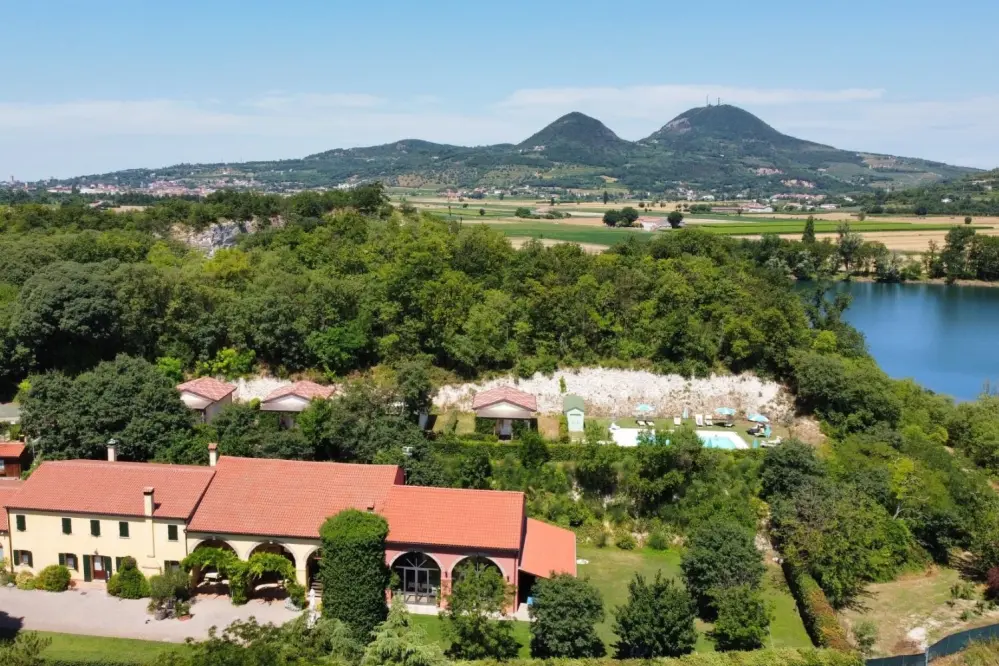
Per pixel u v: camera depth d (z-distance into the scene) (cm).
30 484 6312
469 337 9856
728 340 10150
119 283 9638
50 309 9131
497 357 9869
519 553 5956
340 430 7681
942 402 10350
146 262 11831
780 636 5922
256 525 5978
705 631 5928
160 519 5994
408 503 6194
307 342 9662
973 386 13400
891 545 7350
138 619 5669
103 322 9356
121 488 6234
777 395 9900
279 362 9875
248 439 7631
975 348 16212
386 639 4547
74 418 7431
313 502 6197
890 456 8312
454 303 10206
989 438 9419
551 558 6194
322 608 5703
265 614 5791
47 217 14838
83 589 6103
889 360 15175
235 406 8144
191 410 8212
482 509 6153
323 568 5634
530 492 7712
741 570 6069
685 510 7569
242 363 9669
